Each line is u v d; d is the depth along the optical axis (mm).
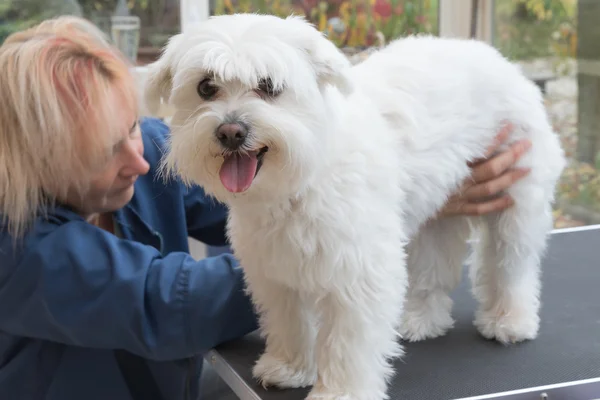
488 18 2871
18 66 1195
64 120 1188
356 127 1234
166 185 1614
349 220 1175
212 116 1119
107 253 1246
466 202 1503
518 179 1495
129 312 1229
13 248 1213
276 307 1329
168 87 1253
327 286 1210
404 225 1399
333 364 1229
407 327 1505
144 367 1460
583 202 2971
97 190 1312
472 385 1271
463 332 1544
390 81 1397
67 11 2568
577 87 2926
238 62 1103
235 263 1354
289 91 1145
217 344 1401
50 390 1370
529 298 1534
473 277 1659
